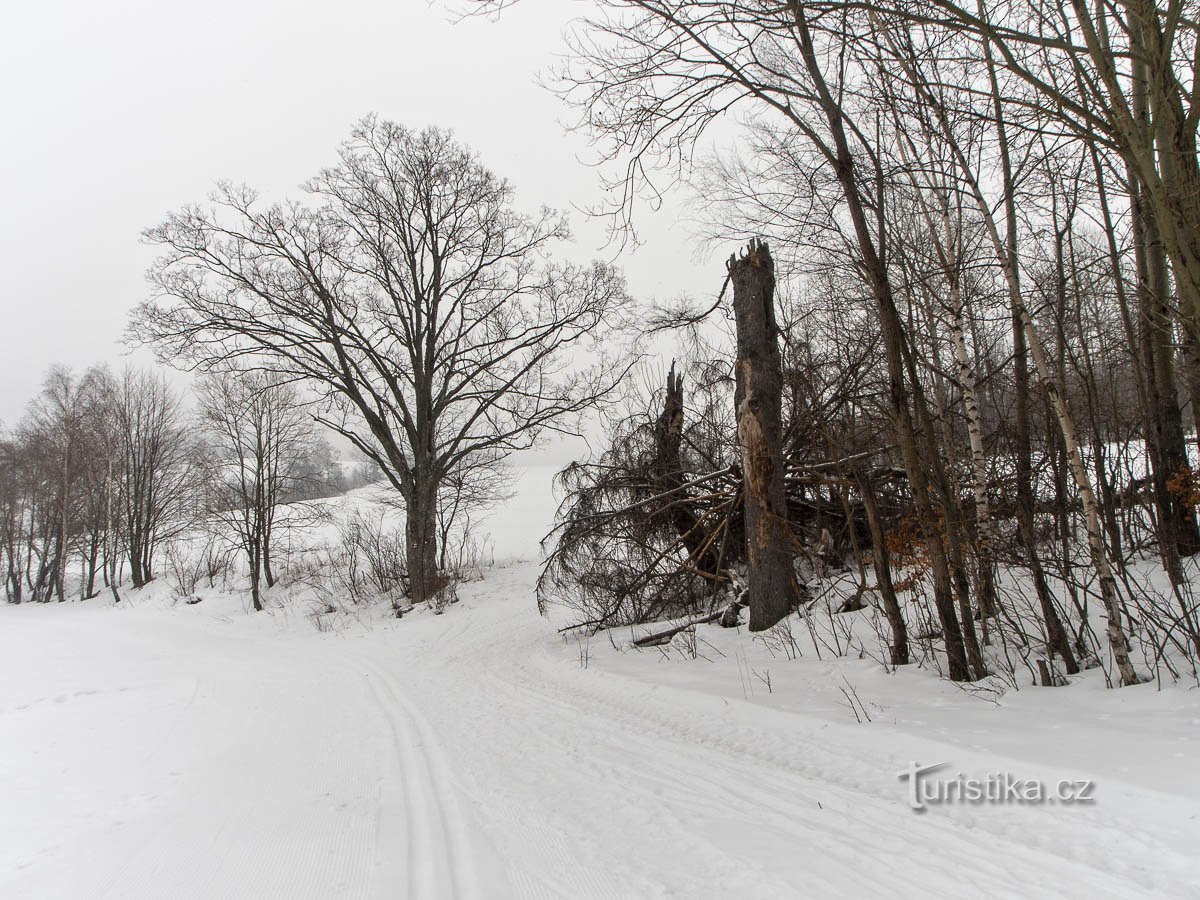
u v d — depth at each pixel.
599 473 13.63
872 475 10.94
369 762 6.60
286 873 4.11
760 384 10.01
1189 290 5.04
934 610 8.41
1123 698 5.28
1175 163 5.25
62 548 46.03
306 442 33.00
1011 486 8.96
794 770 5.02
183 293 21.91
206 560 38.88
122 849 4.89
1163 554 6.58
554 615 16.78
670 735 6.35
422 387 24.05
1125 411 8.38
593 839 4.15
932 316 8.36
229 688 13.33
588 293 23.52
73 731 10.03
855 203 6.63
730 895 3.30
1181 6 4.92
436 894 3.60
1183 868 3.08
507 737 7.01
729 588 11.84
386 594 25.00
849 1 5.79
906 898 3.12
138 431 44.12
